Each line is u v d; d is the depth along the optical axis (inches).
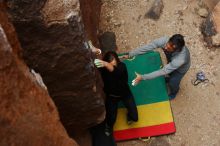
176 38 213.6
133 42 284.7
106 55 217.9
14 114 99.5
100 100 207.3
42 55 171.5
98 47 246.8
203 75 269.7
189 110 260.7
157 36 286.0
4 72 99.3
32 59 172.4
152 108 256.4
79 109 209.0
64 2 157.9
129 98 242.5
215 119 258.2
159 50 278.5
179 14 291.9
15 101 101.0
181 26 288.0
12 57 101.7
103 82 226.1
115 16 294.4
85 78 187.6
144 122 253.1
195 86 267.9
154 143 250.8
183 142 251.8
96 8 255.0
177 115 259.4
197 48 280.1
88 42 181.8
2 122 96.7
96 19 254.5
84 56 175.9
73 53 172.9
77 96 197.9
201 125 256.5
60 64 176.9
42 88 117.0
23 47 165.9
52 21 158.4
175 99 263.6
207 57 276.8
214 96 264.8
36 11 155.3
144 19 291.7
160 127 252.2
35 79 115.3
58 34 163.3
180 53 219.5
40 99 110.6
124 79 227.8
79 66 179.9
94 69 189.0
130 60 269.7
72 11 158.2
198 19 290.5
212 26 279.4
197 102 262.8
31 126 102.7
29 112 103.7
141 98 259.3
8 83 100.0
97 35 254.2
